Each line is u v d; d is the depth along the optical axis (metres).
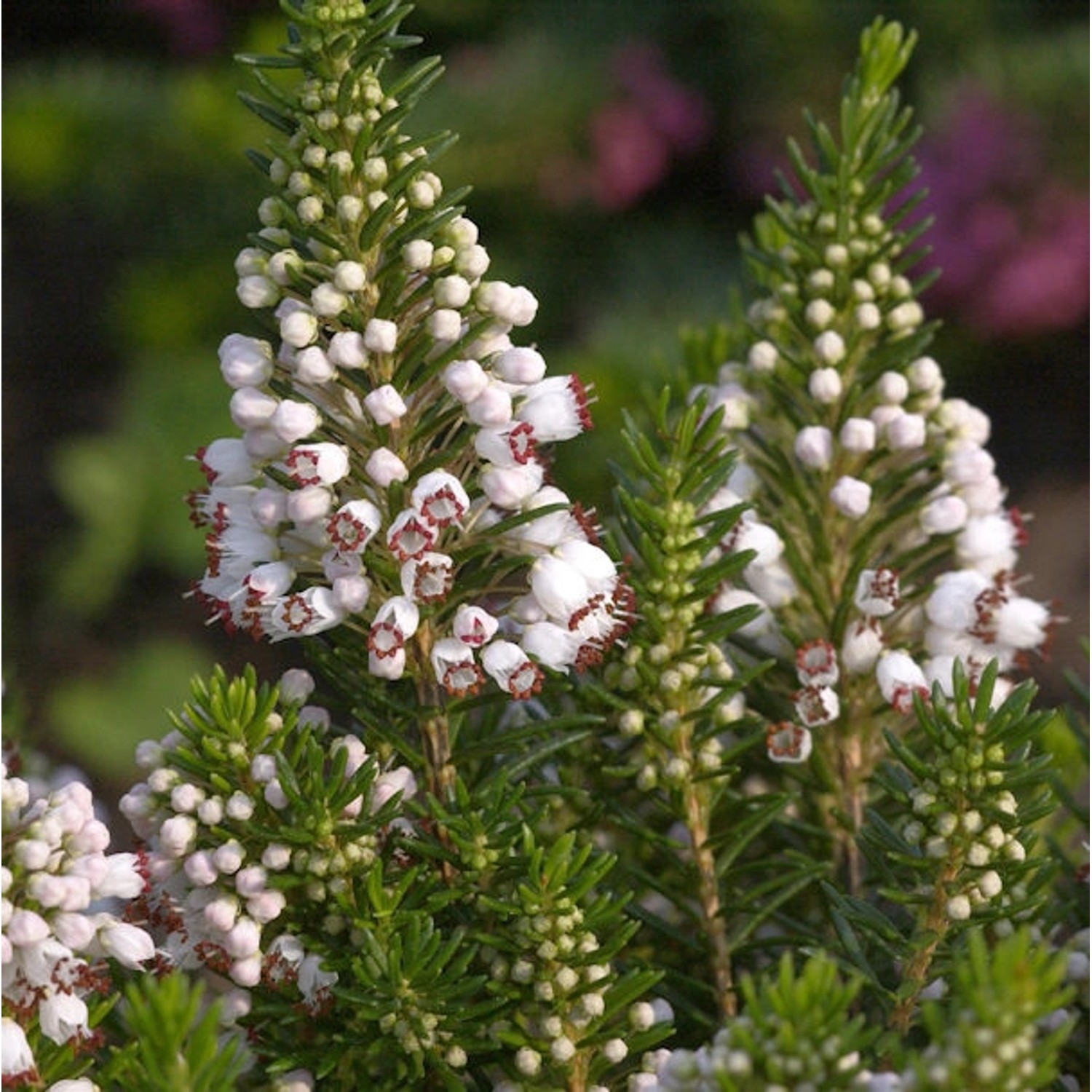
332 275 0.25
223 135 0.63
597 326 0.64
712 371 0.29
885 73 0.27
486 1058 0.25
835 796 0.27
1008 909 0.24
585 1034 0.24
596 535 0.25
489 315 0.25
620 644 0.26
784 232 0.28
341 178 0.25
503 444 0.25
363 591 0.25
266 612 0.25
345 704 0.26
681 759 0.26
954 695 0.24
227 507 0.25
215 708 0.25
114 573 0.63
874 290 0.27
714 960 0.26
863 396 0.27
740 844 0.26
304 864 0.25
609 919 0.24
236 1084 0.25
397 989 0.24
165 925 0.25
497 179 0.68
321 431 0.25
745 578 0.27
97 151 0.64
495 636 0.26
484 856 0.25
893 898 0.25
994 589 0.26
